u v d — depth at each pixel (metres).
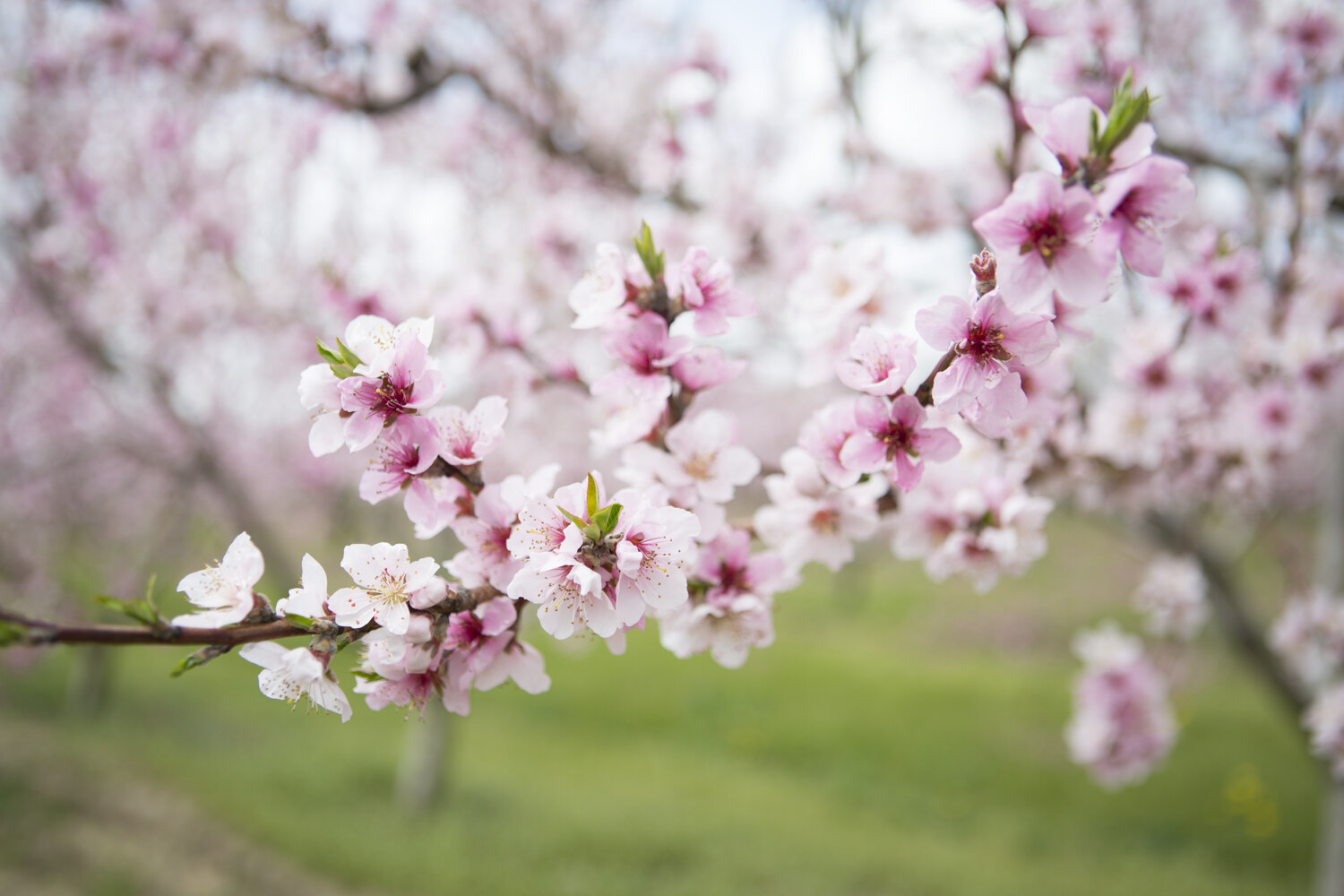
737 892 6.22
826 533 1.53
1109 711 3.67
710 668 13.09
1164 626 3.71
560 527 1.10
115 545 8.41
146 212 5.87
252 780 7.93
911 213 3.37
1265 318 2.53
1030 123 1.07
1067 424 2.16
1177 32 3.79
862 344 1.25
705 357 1.41
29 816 7.13
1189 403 2.28
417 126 5.33
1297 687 3.85
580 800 7.83
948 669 13.70
